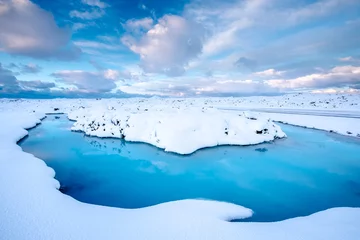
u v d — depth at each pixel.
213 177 14.02
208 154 18.84
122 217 8.12
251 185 12.80
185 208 9.23
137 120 25.98
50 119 41.78
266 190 12.14
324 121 30.69
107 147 21.41
